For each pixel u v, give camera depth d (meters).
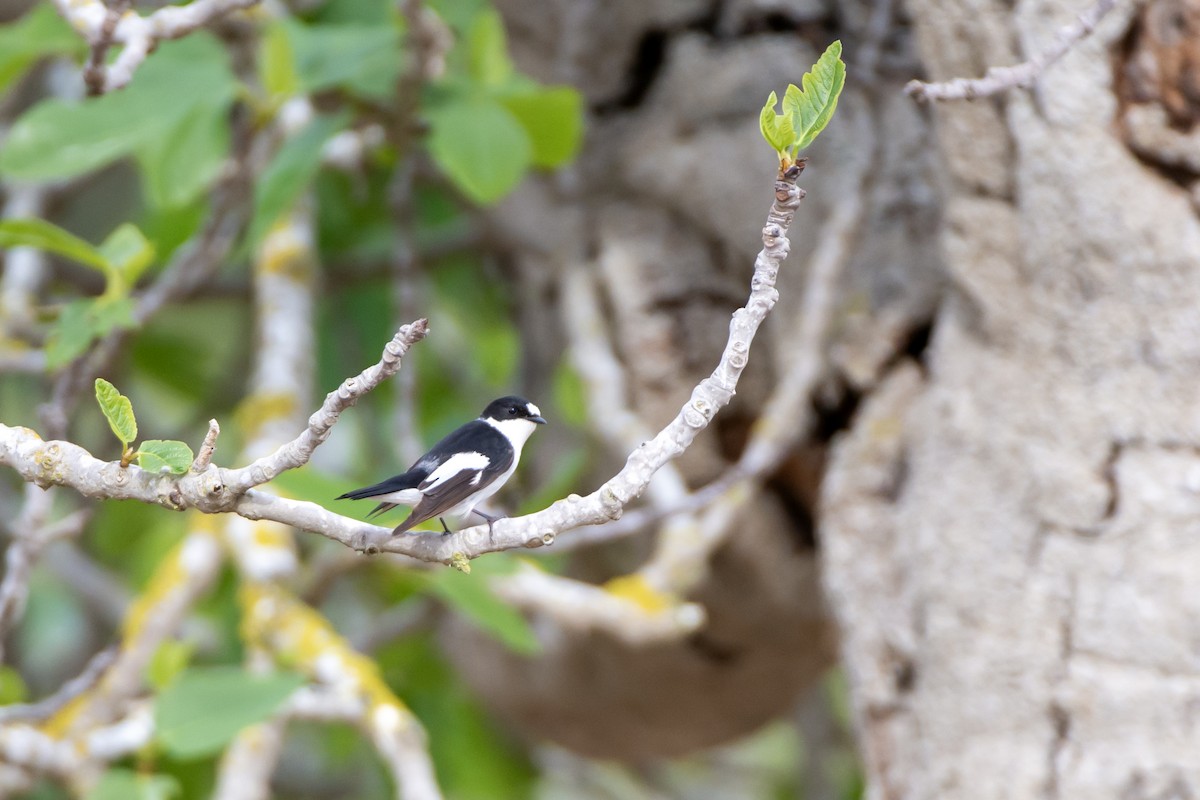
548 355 12.55
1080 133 6.77
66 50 9.41
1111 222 6.77
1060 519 7.02
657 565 9.32
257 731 8.78
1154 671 6.63
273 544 9.48
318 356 14.18
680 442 4.82
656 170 10.40
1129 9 6.61
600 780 18.27
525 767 15.62
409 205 11.45
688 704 12.33
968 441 7.55
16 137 8.58
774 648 11.45
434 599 12.59
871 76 8.72
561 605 9.01
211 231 9.51
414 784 8.10
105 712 9.09
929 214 9.06
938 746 7.40
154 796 8.24
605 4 10.51
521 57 11.54
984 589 7.29
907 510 8.12
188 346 15.01
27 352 10.68
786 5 9.82
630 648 11.66
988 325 7.46
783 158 4.55
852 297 9.28
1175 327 6.70
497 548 4.95
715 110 10.03
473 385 15.04
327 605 16.03
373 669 8.96
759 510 10.52
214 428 4.88
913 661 8.00
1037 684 6.99
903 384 8.96
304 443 4.76
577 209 10.92
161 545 14.03
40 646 15.20
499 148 8.71
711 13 10.20
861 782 15.52
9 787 8.62
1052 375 7.12
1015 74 5.50
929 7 7.17
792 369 8.80
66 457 5.01
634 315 10.45
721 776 19.27
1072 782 6.75
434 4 10.62
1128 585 6.75
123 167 16.44
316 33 9.45
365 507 6.75
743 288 10.15
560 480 10.09
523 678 13.01
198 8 6.14
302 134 9.13
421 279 13.91
